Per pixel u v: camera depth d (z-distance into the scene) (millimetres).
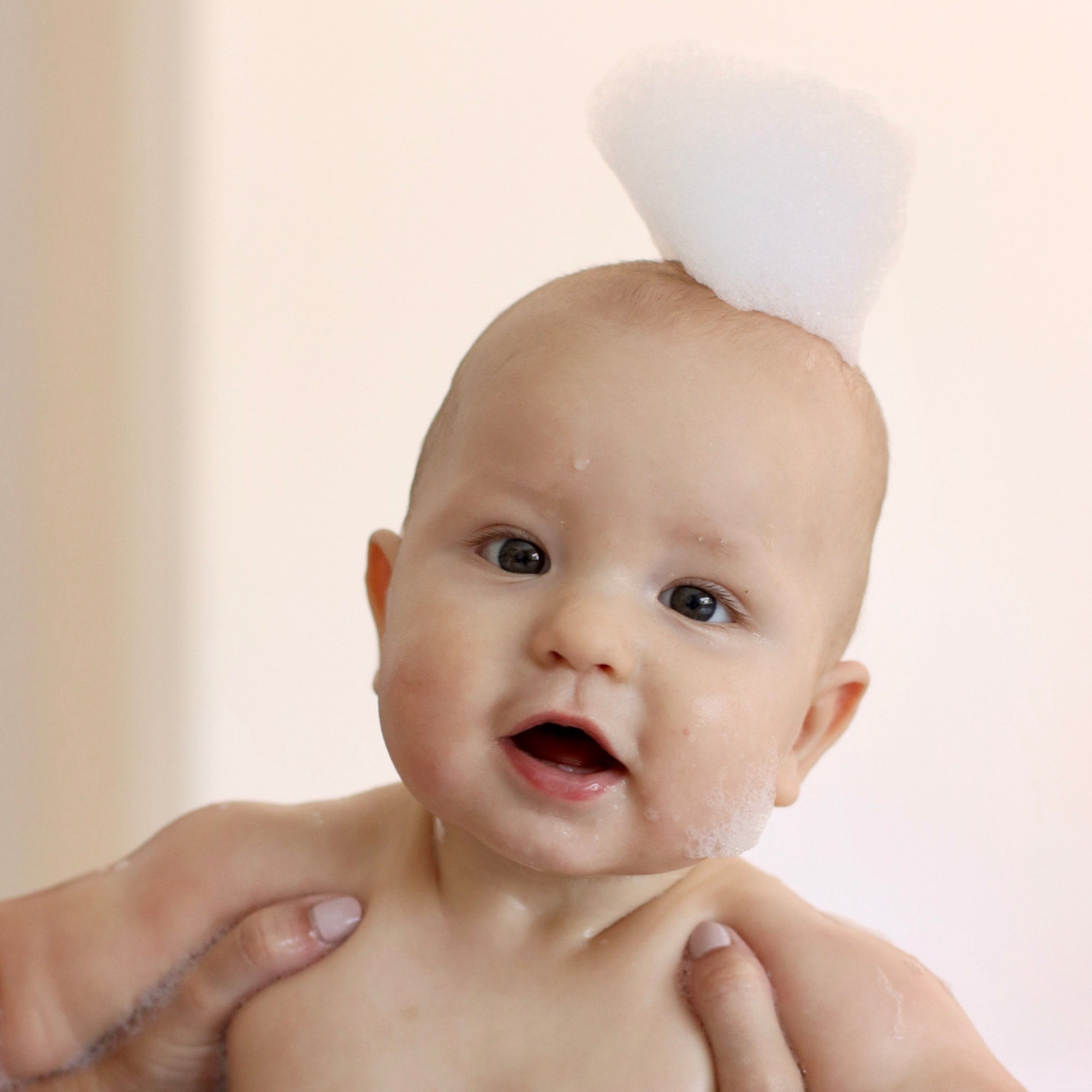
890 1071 764
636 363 745
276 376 1801
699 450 724
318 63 1794
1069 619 1654
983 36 1659
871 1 1668
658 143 845
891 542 1684
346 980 799
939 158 1664
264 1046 794
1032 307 1671
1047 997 1596
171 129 1699
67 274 1473
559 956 798
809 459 761
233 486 1789
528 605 715
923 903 1640
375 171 1812
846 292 829
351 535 1834
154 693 1666
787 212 816
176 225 1716
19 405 1390
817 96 832
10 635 1379
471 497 751
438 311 1823
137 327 1622
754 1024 757
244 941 809
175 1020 835
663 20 1743
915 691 1676
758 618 743
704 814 713
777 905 838
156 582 1673
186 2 1724
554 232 1812
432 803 718
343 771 1836
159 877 890
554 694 689
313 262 1806
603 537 720
